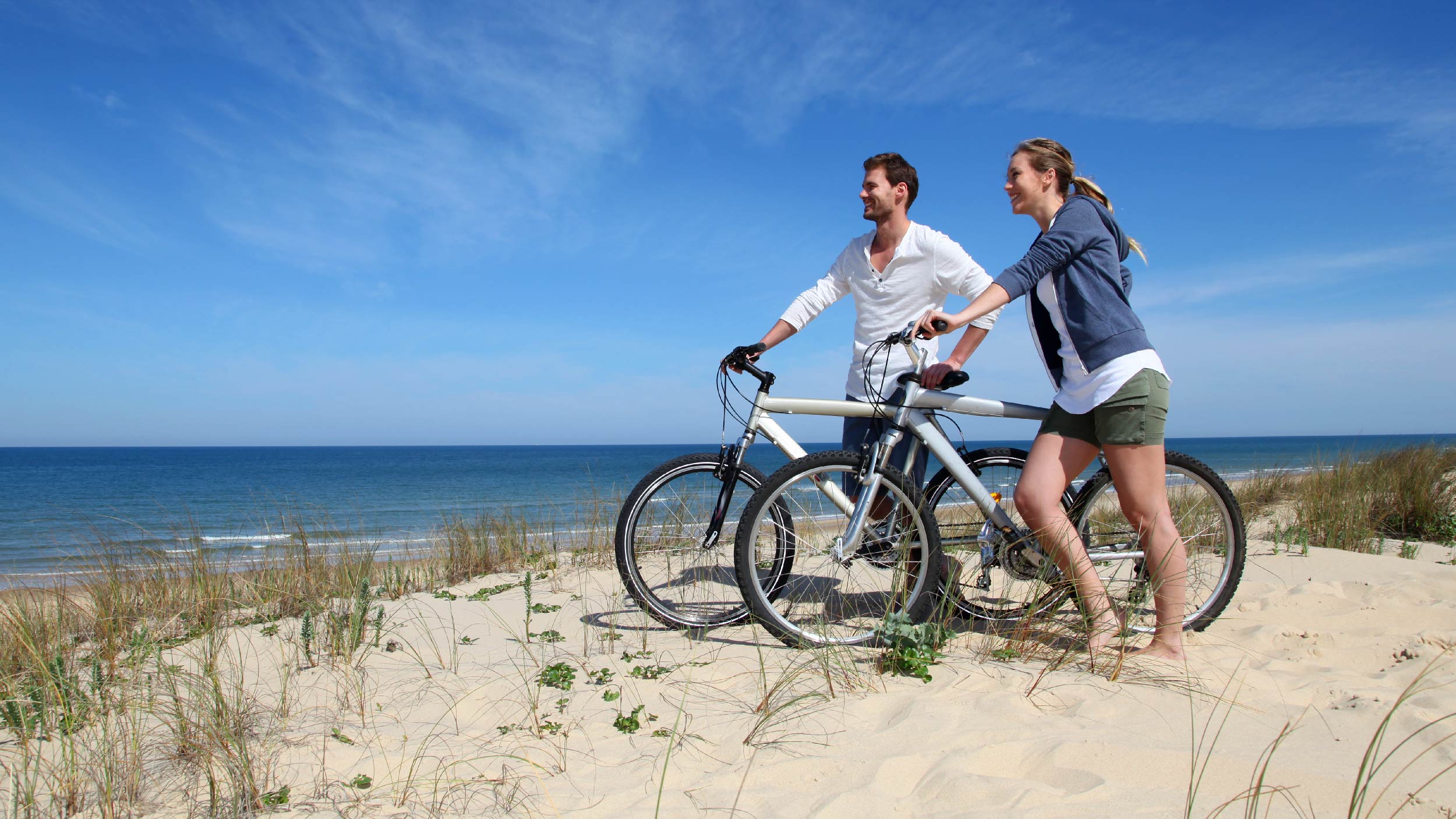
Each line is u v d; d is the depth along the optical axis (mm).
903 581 2932
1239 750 1876
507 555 5309
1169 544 2611
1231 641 2914
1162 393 2527
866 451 3059
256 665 2877
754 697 2406
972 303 2623
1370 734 1953
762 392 3348
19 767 1994
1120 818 1567
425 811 1734
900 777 1795
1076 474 2721
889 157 3539
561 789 1839
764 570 3168
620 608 3707
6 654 2895
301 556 4523
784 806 1693
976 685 2383
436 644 3104
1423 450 7723
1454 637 2689
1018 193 2914
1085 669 2508
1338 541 5074
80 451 185375
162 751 2059
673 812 1696
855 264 3736
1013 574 3062
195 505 22781
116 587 3750
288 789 1838
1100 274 2574
